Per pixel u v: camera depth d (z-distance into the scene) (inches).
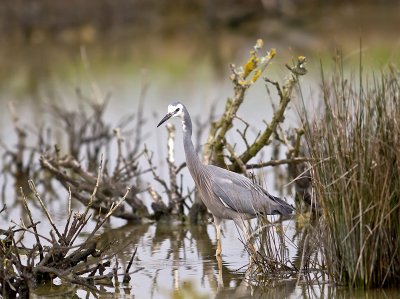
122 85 1084.5
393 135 382.6
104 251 433.7
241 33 1451.8
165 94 1015.0
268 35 1405.0
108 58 1289.4
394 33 1315.2
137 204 566.6
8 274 396.8
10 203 618.8
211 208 475.5
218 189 464.8
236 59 1249.4
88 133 821.2
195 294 398.0
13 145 783.1
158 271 438.9
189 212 558.3
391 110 389.4
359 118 392.5
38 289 409.4
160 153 724.0
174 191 564.4
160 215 563.5
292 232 496.7
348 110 394.9
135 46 1392.7
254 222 527.5
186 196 564.7
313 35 1365.7
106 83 1095.6
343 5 1502.2
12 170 734.5
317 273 416.8
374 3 1497.3
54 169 562.6
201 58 1280.8
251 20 1493.6
